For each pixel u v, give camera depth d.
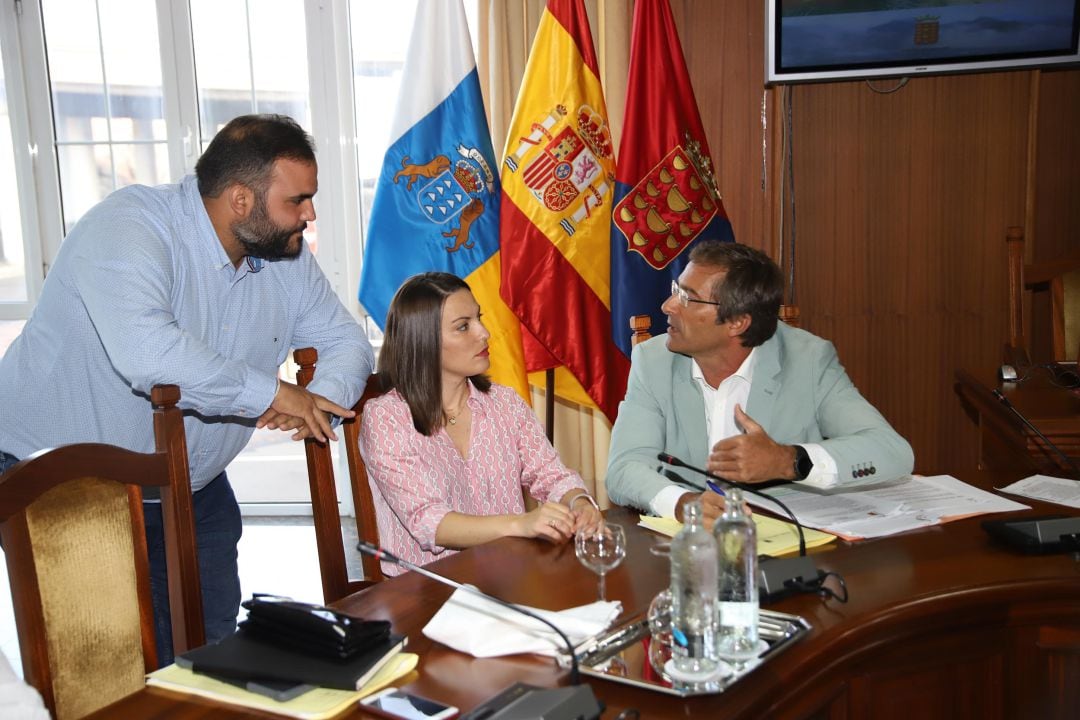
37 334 1.96
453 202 3.19
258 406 1.86
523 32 3.61
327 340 2.28
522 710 0.99
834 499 1.84
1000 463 2.73
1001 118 3.67
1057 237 3.73
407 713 1.06
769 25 3.56
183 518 1.62
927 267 3.78
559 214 3.15
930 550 1.56
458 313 1.88
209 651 1.19
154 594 2.07
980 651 1.46
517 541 1.68
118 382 1.97
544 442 2.04
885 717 1.41
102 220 1.88
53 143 4.10
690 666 1.13
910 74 3.56
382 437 1.87
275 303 2.17
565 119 3.14
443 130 3.20
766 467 1.71
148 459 1.56
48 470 1.39
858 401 2.02
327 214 4.12
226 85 4.05
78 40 4.04
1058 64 3.50
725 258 1.96
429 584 1.47
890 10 3.51
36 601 1.36
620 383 3.26
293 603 1.23
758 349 2.08
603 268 3.23
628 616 1.32
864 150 3.74
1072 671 1.47
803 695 1.25
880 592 1.39
